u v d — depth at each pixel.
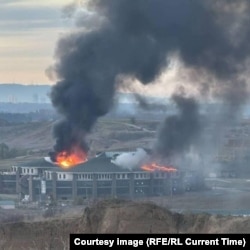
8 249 193.38
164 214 196.50
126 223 193.50
